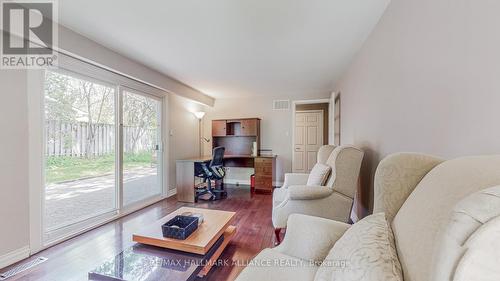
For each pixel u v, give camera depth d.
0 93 1.77
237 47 2.53
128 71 2.85
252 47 2.53
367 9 1.79
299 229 1.25
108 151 2.92
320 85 4.25
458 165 0.73
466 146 0.93
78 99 2.53
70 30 2.13
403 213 0.87
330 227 1.20
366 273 0.66
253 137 5.19
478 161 0.69
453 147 1.01
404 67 1.48
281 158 5.02
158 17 1.91
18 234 1.88
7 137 1.81
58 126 2.33
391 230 0.87
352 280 0.68
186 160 3.85
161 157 4.00
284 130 5.01
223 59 2.89
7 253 1.81
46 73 2.19
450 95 1.03
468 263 0.42
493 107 0.80
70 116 2.45
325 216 1.97
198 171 4.12
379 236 0.79
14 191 1.86
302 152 5.91
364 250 0.73
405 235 0.77
